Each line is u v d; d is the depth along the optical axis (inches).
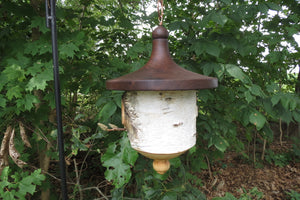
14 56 57.0
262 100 69.2
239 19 63.6
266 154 168.7
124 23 72.7
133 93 34.9
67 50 53.2
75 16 72.0
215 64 61.2
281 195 125.9
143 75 29.0
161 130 33.0
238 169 153.1
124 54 93.4
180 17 61.8
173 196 65.2
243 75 60.6
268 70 88.4
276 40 66.6
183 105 33.9
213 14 55.4
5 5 57.4
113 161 53.7
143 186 69.8
